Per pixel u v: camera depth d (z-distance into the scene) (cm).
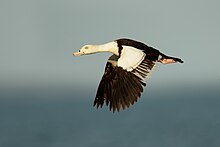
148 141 4919
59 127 6494
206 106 8975
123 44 1340
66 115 8569
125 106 1272
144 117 7425
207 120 6281
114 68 1317
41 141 5366
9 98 14788
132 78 1280
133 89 1273
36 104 11875
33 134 5884
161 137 5081
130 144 4800
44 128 6450
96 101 1311
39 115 8631
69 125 6731
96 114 8469
